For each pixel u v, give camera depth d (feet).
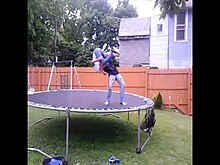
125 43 38.75
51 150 13.03
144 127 15.52
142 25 38.24
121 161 12.09
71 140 14.60
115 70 15.72
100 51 15.38
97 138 15.17
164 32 32.12
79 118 19.92
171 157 12.53
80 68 26.25
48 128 16.67
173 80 23.81
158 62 32.89
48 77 26.45
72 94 20.22
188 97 22.53
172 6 10.76
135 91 25.31
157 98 23.62
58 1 33.40
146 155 12.83
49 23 32.30
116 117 20.70
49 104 14.76
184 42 30.12
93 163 11.85
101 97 19.01
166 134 16.29
